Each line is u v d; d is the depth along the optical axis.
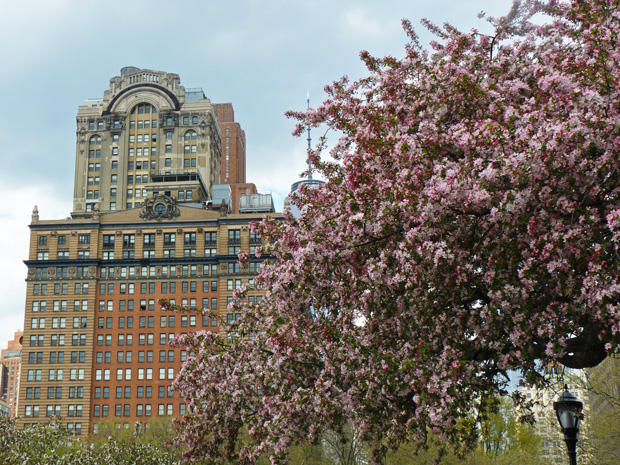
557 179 13.77
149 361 128.38
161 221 135.00
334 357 18.39
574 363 15.72
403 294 16.67
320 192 21.12
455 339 16.45
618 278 12.80
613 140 12.84
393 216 15.55
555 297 14.66
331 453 63.53
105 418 126.25
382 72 18.86
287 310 19.69
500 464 61.84
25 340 130.88
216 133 168.88
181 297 131.25
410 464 52.62
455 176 14.39
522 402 17.83
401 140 16.12
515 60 17.48
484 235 14.73
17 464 26.44
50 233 135.25
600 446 46.91
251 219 133.38
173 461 39.66
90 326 130.50
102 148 155.38
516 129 15.13
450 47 18.17
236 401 22.83
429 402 15.20
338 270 17.78
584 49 14.90
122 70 174.12
